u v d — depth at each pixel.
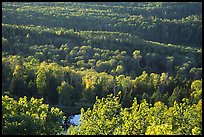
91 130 32.09
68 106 90.50
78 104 91.75
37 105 35.72
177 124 32.78
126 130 30.89
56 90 92.00
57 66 108.44
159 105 35.56
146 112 32.69
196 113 33.31
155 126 30.05
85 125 32.50
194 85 88.44
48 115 35.00
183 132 31.98
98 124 32.25
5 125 30.58
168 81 97.44
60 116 35.66
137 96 88.44
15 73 92.44
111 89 95.44
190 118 33.12
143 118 31.98
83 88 96.12
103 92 94.56
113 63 128.00
